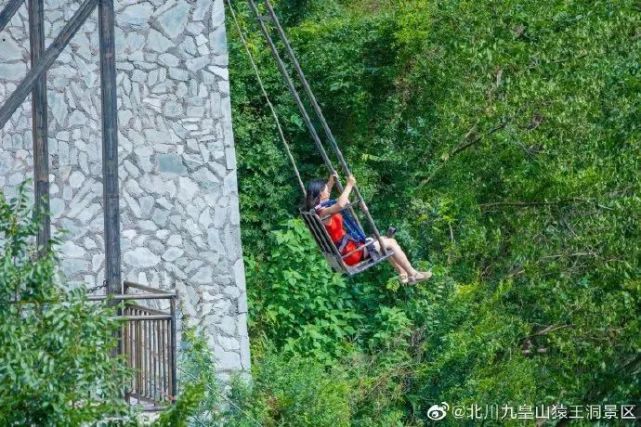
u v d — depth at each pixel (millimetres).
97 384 15281
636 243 24812
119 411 15289
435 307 27344
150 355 19391
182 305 23750
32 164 23062
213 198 24203
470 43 27297
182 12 24203
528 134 26297
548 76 26672
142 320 19125
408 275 20828
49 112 23281
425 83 29297
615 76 26109
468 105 27062
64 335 14742
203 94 24266
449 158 28375
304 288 27969
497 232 26812
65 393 14734
